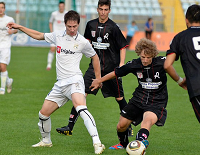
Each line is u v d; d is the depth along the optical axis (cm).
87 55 1878
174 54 1542
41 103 3036
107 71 2395
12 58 6562
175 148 1912
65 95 1819
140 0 11356
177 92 3772
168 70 1548
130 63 1734
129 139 2125
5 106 2872
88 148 1864
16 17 9406
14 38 9331
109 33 2331
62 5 5050
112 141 2031
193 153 1823
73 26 1762
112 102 3212
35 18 9775
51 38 1877
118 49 2383
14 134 2111
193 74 1504
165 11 10788
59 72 1847
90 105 3058
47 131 1853
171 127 2381
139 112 1772
